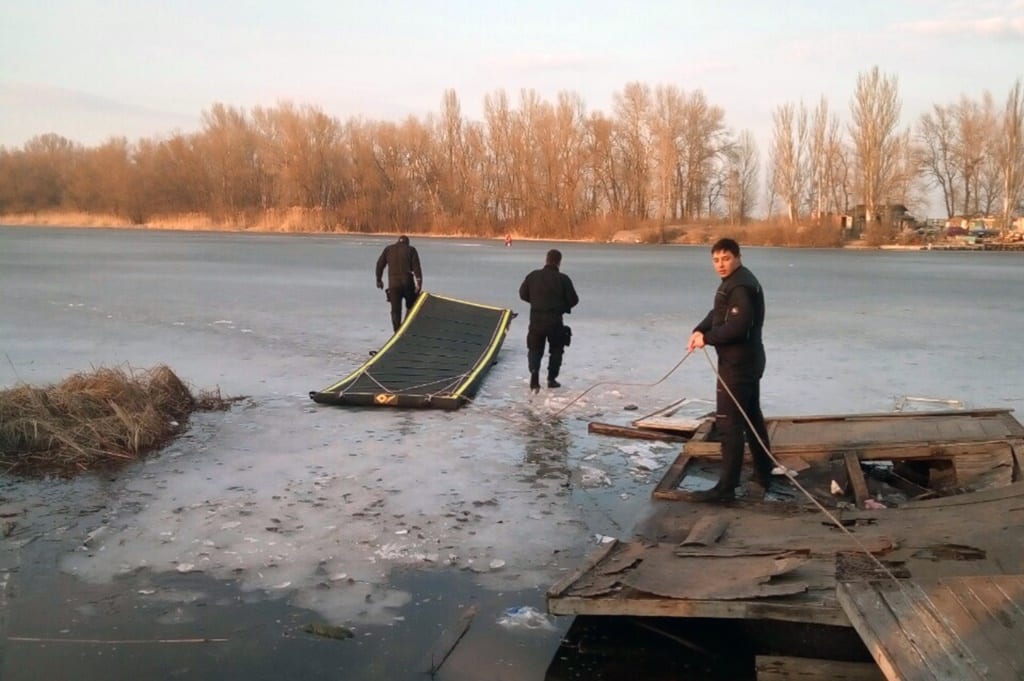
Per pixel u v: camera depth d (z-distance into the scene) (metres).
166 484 6.98
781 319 18.72
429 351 11.98
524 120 75.25
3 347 13.70
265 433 8.60
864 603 3.86
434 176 79.25
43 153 104.69
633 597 4.25
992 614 3.74
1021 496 5.55
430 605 4.91
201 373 11.76
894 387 11.08
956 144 78.75
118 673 4.18
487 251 50.28
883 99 62.78
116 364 12.26
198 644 4.46
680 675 4.20
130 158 97.00
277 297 22.14
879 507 6.07
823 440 7.37
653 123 74.06
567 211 73.81
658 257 46.12
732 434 6.17
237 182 87.31
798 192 70.75
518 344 14.61
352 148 82.00
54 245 51.41
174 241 59.19
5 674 4.15
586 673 4.22
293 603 4.93
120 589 5.08
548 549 5.70
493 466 7.54
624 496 6.78
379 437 8.48
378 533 5.95
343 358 13.14
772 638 4.37
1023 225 65.75
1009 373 12.08
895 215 68.06
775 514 5.82
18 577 5.23
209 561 5.48
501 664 4.30
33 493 6.72
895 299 23.34
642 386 11.11
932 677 3.31
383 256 13.78
